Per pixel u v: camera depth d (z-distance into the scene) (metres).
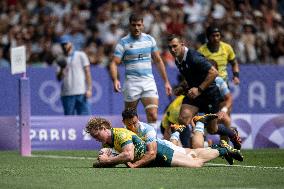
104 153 29.25
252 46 64.44
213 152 30.09
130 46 38.34
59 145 46.56
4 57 59.47
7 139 46.09
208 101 34.09
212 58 43.03
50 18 63.03
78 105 48.31
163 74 39.25
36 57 59.75
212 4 68.06
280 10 72.75
